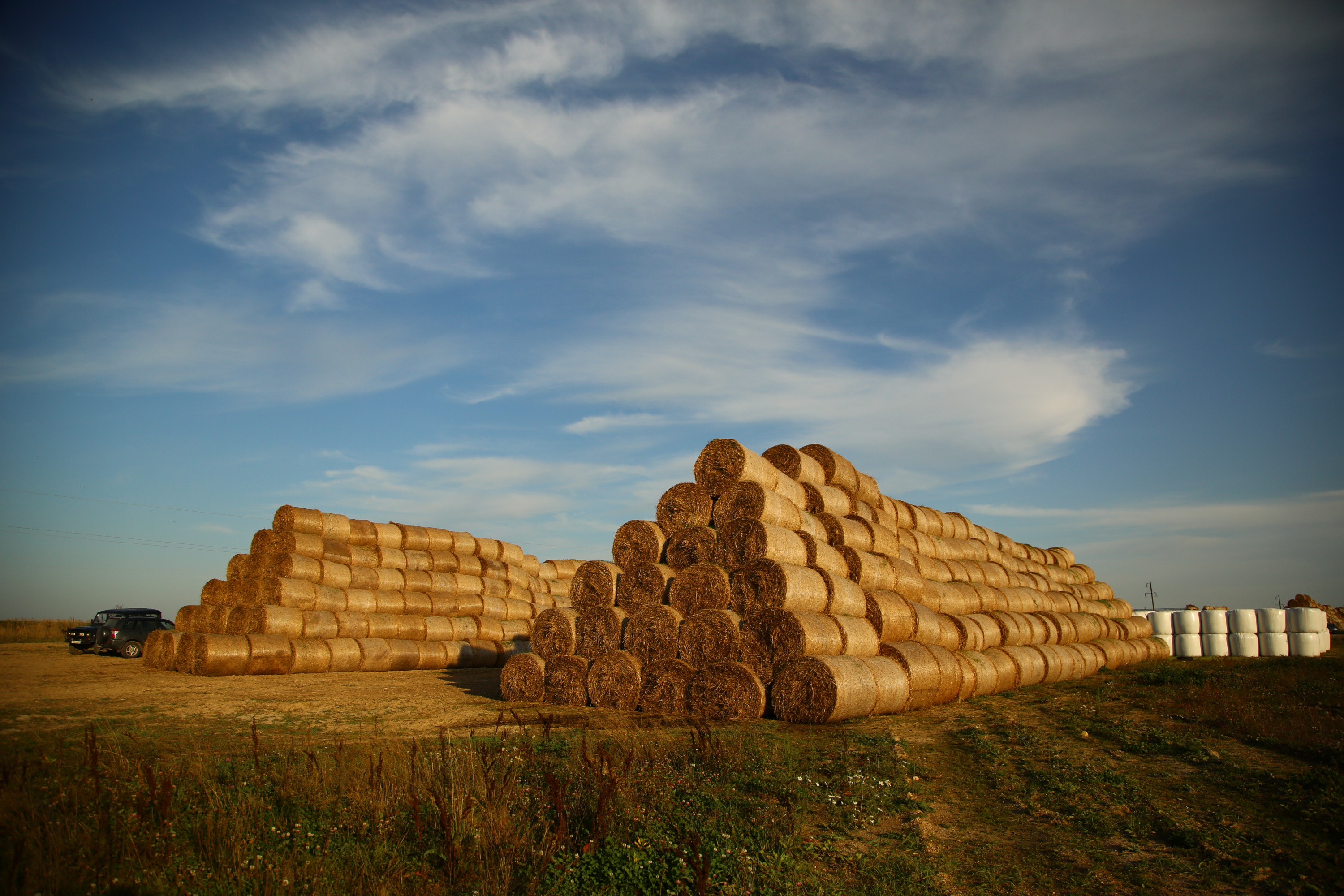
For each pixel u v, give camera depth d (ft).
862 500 61.16
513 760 28.55
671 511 52.49
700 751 31.94
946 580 66.18
